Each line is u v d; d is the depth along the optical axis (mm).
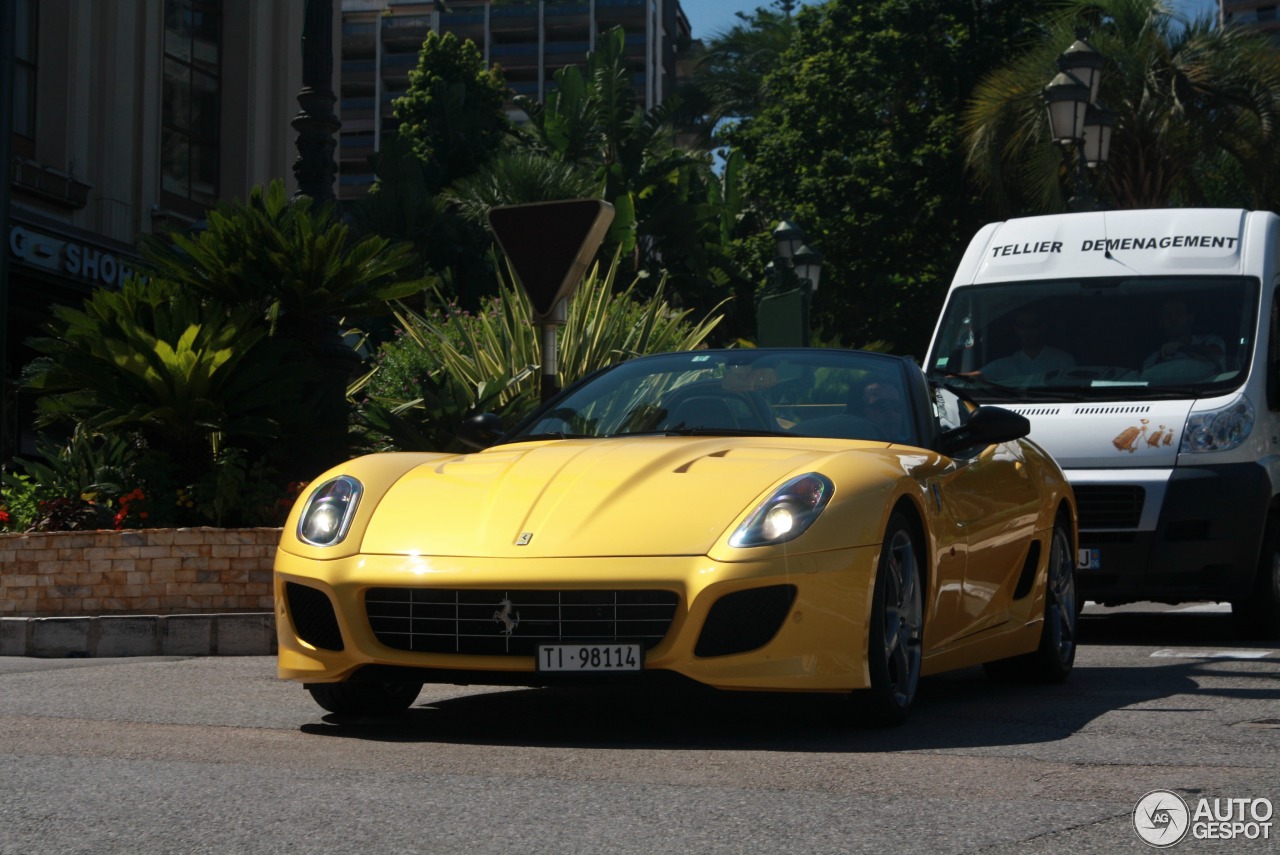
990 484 5746
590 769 3883
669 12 100938
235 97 24781
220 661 7254
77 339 8930
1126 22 23453
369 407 9906
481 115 43156
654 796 3480
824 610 4449
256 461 9141
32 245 18969
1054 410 9016
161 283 9258
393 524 4746
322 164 11008
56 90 21266
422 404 10297
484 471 4984
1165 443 8703
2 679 6234
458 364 11773
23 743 4336
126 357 8625
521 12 96625
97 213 21812
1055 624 6301
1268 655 7461
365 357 12695
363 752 4191
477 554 4523
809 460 4844
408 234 31812
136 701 5473
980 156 23844
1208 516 8570
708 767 3922
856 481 4695
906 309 33125
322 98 11016
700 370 5840
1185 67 22875
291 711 5223
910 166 33469
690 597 4348
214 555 8172
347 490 4941
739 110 51188
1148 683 6285
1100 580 8734
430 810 3311
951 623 5281
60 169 21188
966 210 33312
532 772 3826
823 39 35469
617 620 4395
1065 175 24094
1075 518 6664
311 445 9320
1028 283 9758
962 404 6320
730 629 4391
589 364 12141
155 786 3594
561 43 96375
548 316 7078
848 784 3662
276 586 4879
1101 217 9984
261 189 9531
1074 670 6969
